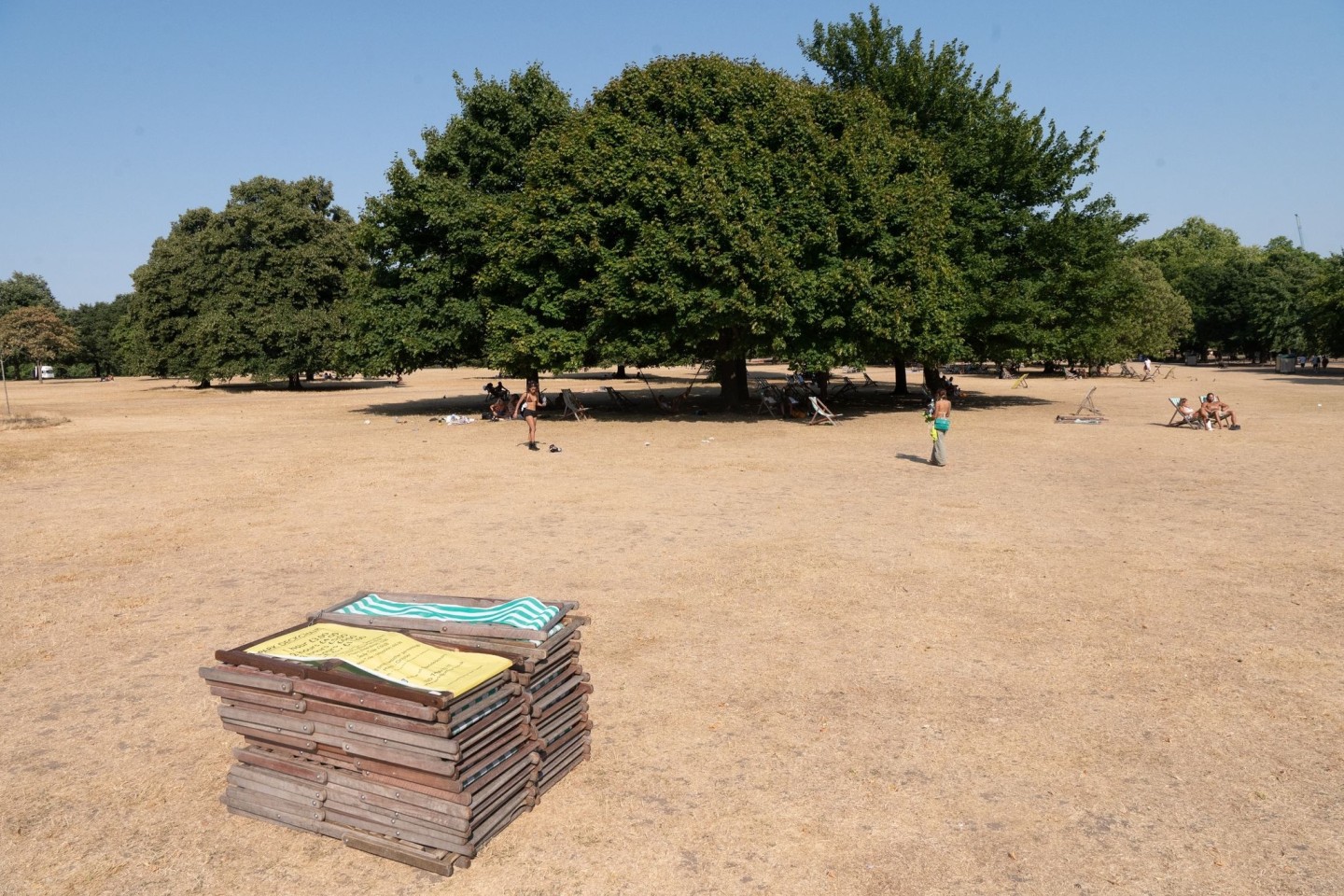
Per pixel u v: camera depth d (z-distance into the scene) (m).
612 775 5.27
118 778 5.30
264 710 4.68
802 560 10.45
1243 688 6.44
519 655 4.76
